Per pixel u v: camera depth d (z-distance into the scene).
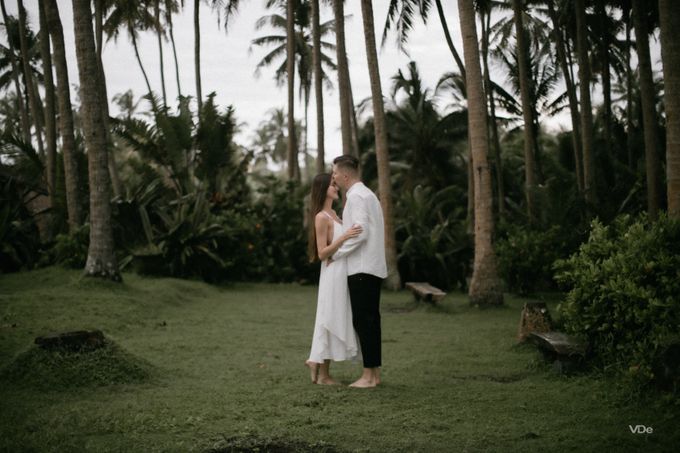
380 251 4.84
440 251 15.68
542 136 34.94
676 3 6.12
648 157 8.80
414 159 31.86
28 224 14.88
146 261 13.99
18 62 30.70
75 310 8.20
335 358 4.80
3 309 7.84
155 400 4.25
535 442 3.27
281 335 7.66
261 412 3.96
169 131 16.98
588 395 4.23
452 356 6.11
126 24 25.28
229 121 18.28
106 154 10.52
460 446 3.24
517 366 5.54
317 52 18.61
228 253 15.37
